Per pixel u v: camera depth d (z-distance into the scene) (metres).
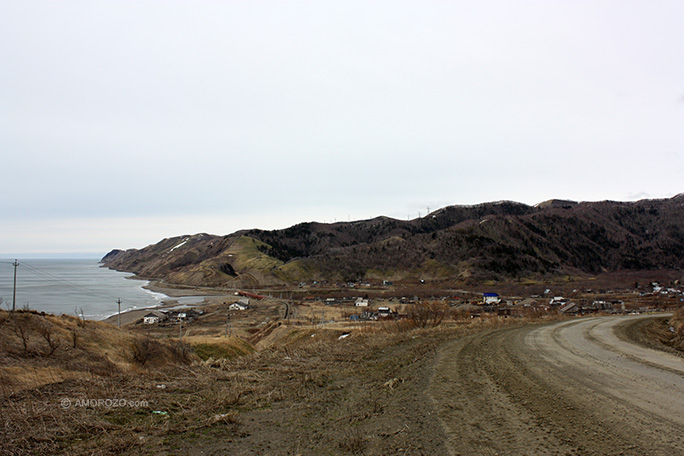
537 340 16.97
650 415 6.09
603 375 9.38
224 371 12.08
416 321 30.47
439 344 16.30
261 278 178.25
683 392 7.65
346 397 8.41
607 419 5.93
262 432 6.29
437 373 10.01
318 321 71.44
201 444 5.74
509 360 11.65
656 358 12.28
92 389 9.15
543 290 125.69
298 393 8.91
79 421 6.66
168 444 5.75
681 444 4.86
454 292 125.06
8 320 22.34
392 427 6.09
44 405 7.61
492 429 5.68
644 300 92.88
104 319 81.88
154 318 78.44
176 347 24.36
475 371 10.09
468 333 20.83
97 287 165.88
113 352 23.03
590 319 33.62
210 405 7.89
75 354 20.52
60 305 99.69
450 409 6.76
